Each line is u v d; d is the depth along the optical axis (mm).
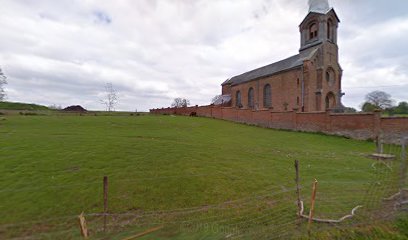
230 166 10070
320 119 23969
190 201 6496
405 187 7254
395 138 18828
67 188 6977
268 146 16641
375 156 13805
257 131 25672
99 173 8383
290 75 39000
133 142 14773
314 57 36531
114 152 11516
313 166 10961
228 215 5703
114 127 23391
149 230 4988
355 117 21094
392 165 11016
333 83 38188
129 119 31578
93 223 5281
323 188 7664
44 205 5957
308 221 5164
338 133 22312
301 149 16016
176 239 4676
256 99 47531
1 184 7180
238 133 23453
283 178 8820
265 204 6336
